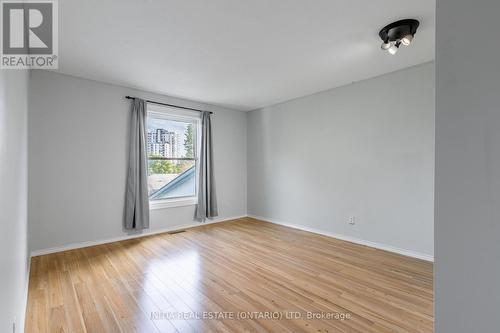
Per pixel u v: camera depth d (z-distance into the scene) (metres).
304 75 3.50
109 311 2.04
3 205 1.09
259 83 3.85
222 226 4.89
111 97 3.88
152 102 4.30
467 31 0.63
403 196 3.31
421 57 2.95
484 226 0.61
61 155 3.43
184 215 4.77
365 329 1.82
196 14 2.09
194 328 1.83
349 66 3.20
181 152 4.86
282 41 2.55
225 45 2.64
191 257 3.22
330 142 4.15
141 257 3.22
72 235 3.52
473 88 0.62
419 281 2.55
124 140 4.00
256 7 2.00
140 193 4.09
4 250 1.11
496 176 0.59
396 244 3.37
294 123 4.75
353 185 3.85
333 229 4.12
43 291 2.35
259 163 5.50
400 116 3.33
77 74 3.47
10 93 1.31
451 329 0.66
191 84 3.89
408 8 2.02
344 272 2.77
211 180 5.10
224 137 5.41
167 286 2.46
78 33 2.38
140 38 2.49
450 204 0.66
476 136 0.62
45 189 3.31
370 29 2.34
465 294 0.64
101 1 1.91
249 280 2.58
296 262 3.05
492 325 0.60
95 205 3.72
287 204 4.91
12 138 1.38
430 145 3.08
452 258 0.66
